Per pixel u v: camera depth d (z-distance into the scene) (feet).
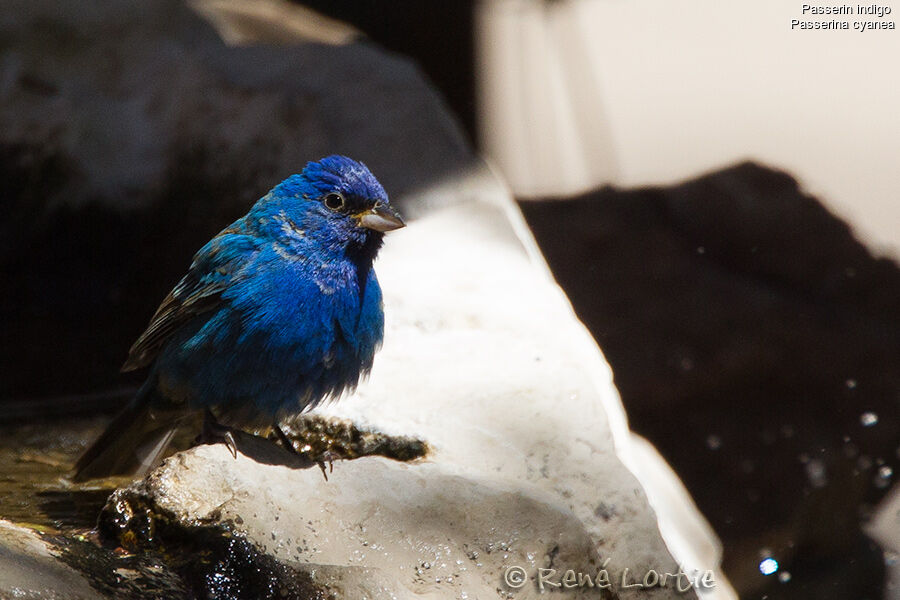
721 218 48.52
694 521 30.37
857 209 68.08
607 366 27.81
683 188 49.93
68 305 37.19
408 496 19.99
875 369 42.78
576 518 20.43
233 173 38.50
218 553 18.12
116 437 24.12
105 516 18.98
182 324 23.18
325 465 20.62
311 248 22.24
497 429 23.49
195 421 28.07
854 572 39.81
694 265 46.88
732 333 43.65
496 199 35.47
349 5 66.13
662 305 45.27
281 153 38.22
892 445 41.78
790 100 84.07
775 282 46.75
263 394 22.40
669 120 80.74
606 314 45.14
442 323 27.25
